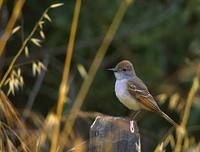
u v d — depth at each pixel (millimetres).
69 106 13359
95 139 6602
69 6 16250
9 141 6547
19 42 15773
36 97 16516
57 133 6340
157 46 16844
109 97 16703
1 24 13578
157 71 16547
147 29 16812
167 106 16438
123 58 16938
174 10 16844
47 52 16109
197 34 17031
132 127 6617
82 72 6828
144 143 16000
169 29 16938
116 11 16422
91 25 16547
